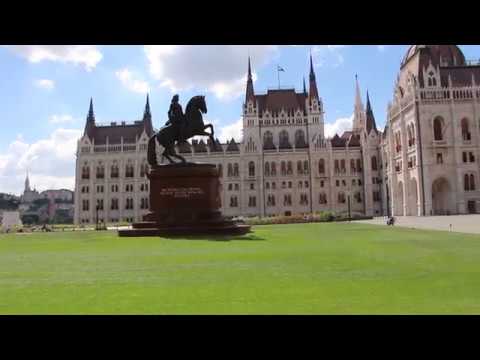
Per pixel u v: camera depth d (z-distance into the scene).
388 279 12.27
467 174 94.94
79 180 142.62
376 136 133.12
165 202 33.06
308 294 10.27
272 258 17.30
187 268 14.67
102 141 145.62
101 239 30.14
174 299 9.84
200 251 20.22
